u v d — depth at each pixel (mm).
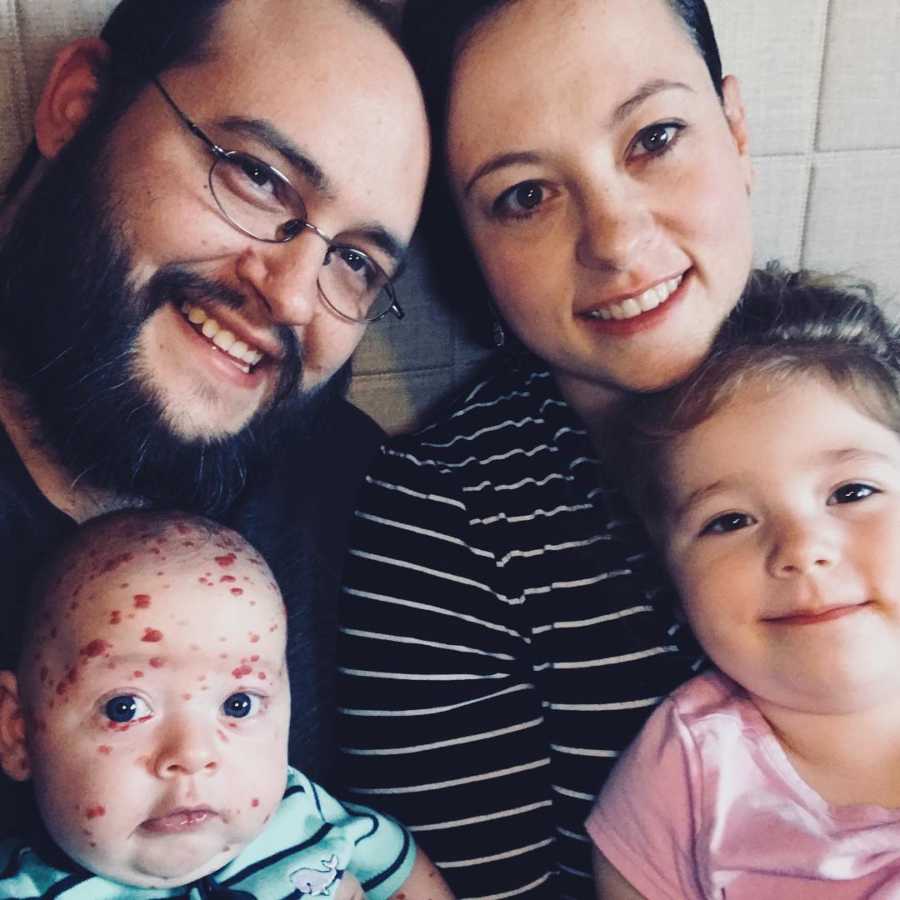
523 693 1002
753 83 1125
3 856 838
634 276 895
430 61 918
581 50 864
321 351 925
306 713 1007
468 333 1134
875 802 887
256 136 816
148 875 795
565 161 889
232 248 835
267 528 994
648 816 919
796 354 928
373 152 848
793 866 858
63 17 941
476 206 950
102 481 897
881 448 904
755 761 913
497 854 980
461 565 998
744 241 948
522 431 1053
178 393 855
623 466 1009
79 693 780
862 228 1211
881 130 1178
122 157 832
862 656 864
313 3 841
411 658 991
